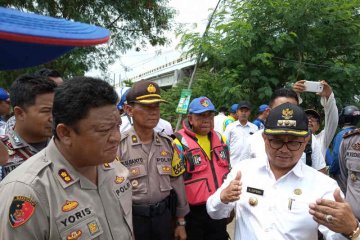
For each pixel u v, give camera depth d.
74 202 1.28
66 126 1.24
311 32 6.70
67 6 9.48
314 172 1.88
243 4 7.05
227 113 7.41
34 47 1.01
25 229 1.17
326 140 3.39
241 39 6.46
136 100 2.55
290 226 1.78
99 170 1.43
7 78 9.11
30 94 1.86
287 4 6.46
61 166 1.30
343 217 1.46
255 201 1.88
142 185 2.52
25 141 1.94
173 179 2.78
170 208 2.70
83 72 10.38
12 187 1.21
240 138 5.54
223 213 2.09
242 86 6.71
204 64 7.64
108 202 1.41
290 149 1.77
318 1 6.39
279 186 1.86
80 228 1.27
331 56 6.92
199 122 3.11
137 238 2.49
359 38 6.60
